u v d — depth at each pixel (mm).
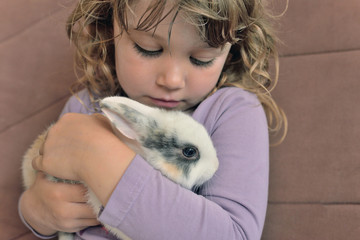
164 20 1273
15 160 2094
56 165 1340
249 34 1562
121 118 1331
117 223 1201
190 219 1210
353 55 1769
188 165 1341
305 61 1844
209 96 1600
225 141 1466
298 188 1689
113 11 1459
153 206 1190
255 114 1537
